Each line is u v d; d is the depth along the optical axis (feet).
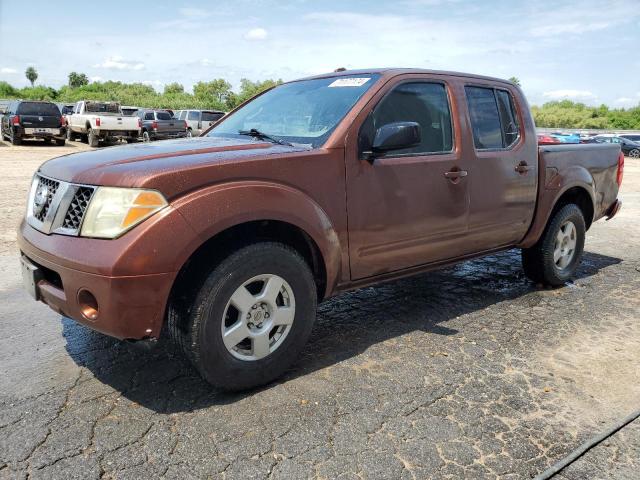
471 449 8.72
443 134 13.25
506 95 15.08
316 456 8.47
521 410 9.91
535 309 15.34
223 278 9.46
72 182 9.59
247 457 8.42
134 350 12.14
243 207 9.50
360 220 11.48
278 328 10.59
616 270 19.81
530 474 8.15
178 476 7.97
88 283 8.83
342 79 13.26
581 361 11.99
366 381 10.89
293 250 10.46
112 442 8.74
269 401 10.06
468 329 13.73
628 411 9.97
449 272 19.08
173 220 8.86
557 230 16.63
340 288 11.72
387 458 8.45
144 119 89.86
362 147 11.46
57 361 11.59
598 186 18.19
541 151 15.92
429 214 12.74
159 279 8.80
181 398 10.12
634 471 8.30
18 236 10.83
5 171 47.60
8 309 14.75
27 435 8.89
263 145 11.19
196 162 9.52
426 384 10.80
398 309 15.14
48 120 78.79
